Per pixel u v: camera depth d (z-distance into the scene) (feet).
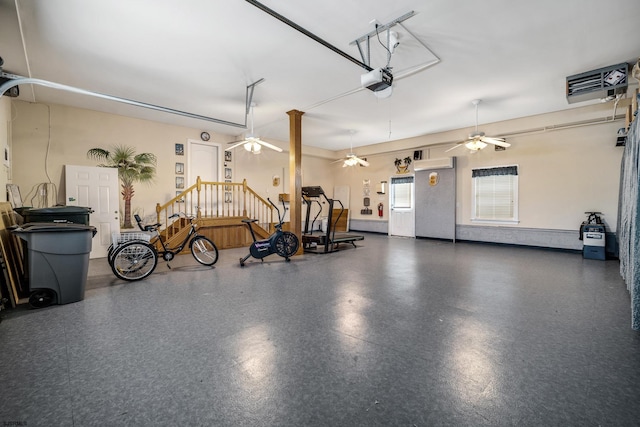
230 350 7.59
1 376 6.43
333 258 20.40
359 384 6.15
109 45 12.32
